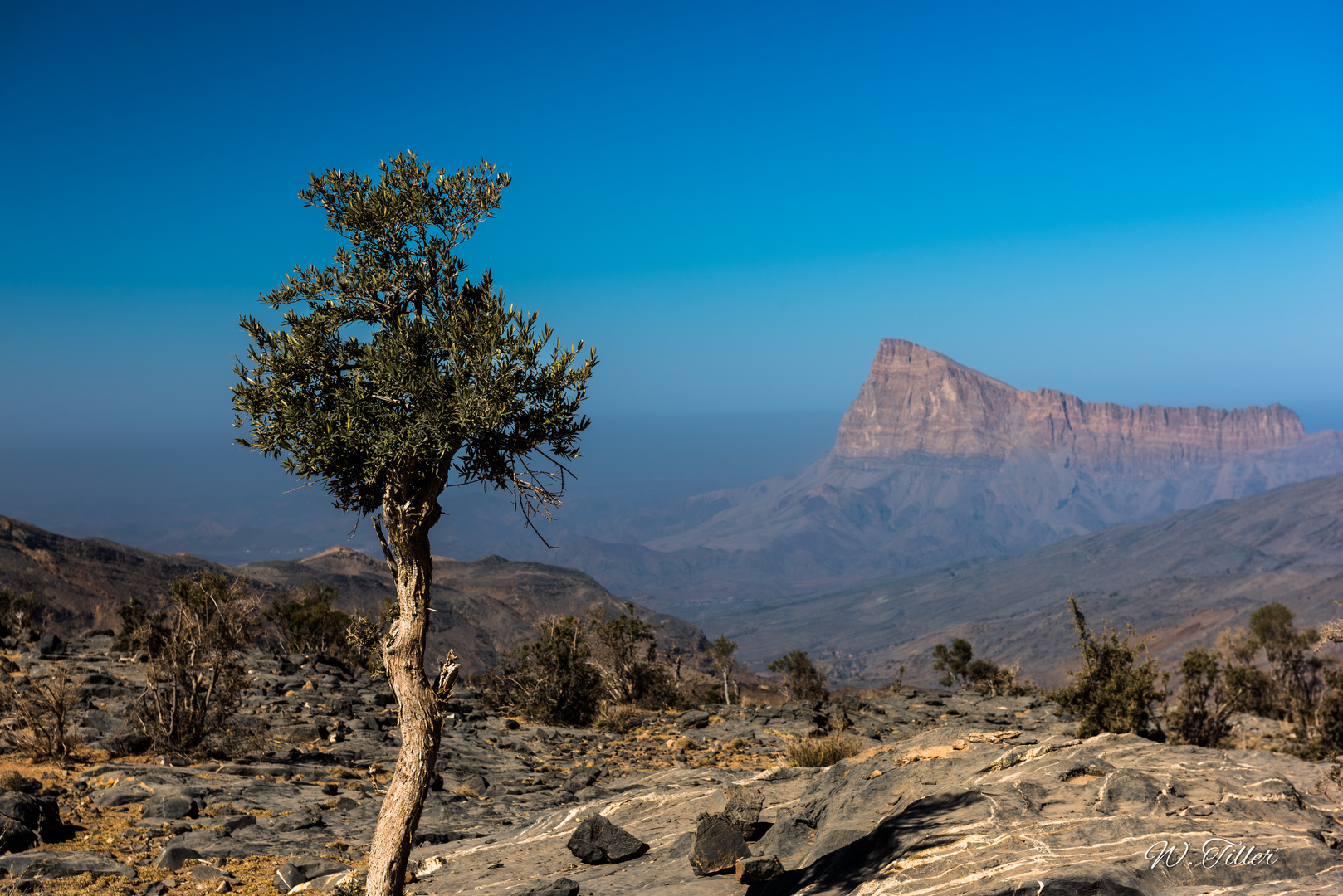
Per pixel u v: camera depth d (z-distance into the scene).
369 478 7.51
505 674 34.97
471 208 8.11
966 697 38.75
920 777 11.09
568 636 34.38
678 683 42.88
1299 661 42.72
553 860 11.55
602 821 11.26
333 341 7.81
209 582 20.94
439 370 7.62
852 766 12.47
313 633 43.00
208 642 20.08
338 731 23.38
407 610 7.85
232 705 20.72
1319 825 7.93
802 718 31.53
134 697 23.12
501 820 15.65
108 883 10.78
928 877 7.26
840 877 8.16
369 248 8.10
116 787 15.12
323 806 15.70
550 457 7.84
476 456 8.01
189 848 11.98
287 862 11.48
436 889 10.81
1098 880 6.28
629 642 38.94
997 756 11.68
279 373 7.57
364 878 10.49
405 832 7.63
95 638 41.25
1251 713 38.59
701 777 15.91
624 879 10.08
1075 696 22.25
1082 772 9.80
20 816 12.13
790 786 14.04
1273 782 9.09
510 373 7.35
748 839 10.86
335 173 8.07
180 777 16.50
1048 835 7.70
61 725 17.70
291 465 7.53
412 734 7.78
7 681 23.95
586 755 24.88
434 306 7.99
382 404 7.61
